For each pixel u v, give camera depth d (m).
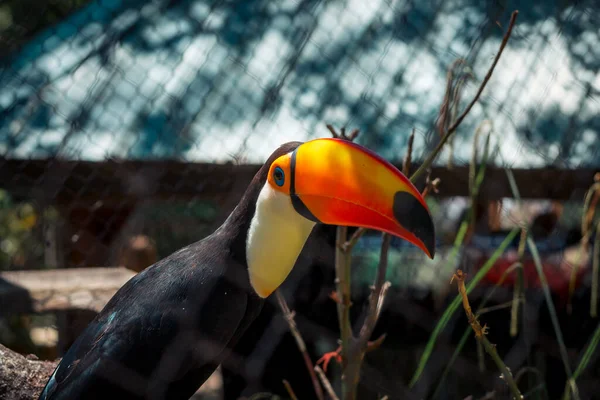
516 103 5.69
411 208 2.91
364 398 5.23
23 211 6.84
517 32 5.92
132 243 6.02
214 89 5.48
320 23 5.90
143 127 5.22
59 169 4.96
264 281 3.35
